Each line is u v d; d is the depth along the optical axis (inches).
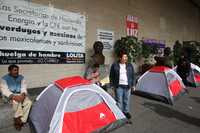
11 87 155.6
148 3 385.4
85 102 142.8
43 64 207.9
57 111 133.5
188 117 184.4
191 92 282.4
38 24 200.4
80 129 135.2
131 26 337.1
